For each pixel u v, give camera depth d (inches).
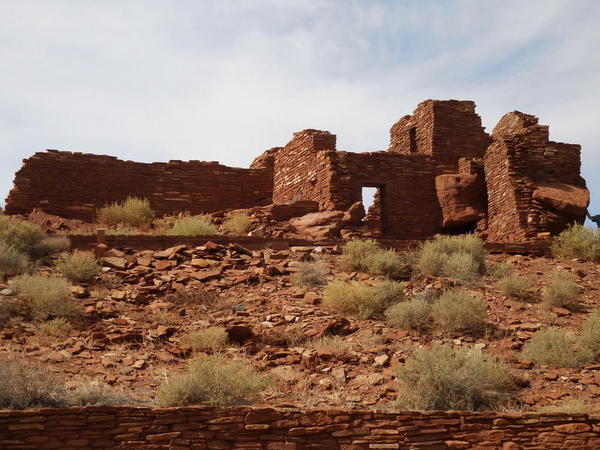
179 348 573.3
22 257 754.8
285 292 732.0
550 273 834.8
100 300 672.4
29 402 437.4
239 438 428.8
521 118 1272.1
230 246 839.7
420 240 948.0
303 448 432.5
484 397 503.2
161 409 427.5
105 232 909.8
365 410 448.5
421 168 1256.8
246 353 578.9
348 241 885.8
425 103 1332.4
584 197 1122.7
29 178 1176.8
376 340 615.5
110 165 1235.9
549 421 456.8
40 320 605.9
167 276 748.0
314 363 553.3
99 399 456.4
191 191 1286.9
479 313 664.4
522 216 1112.8
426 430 447.2
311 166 1205.1
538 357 588.1
